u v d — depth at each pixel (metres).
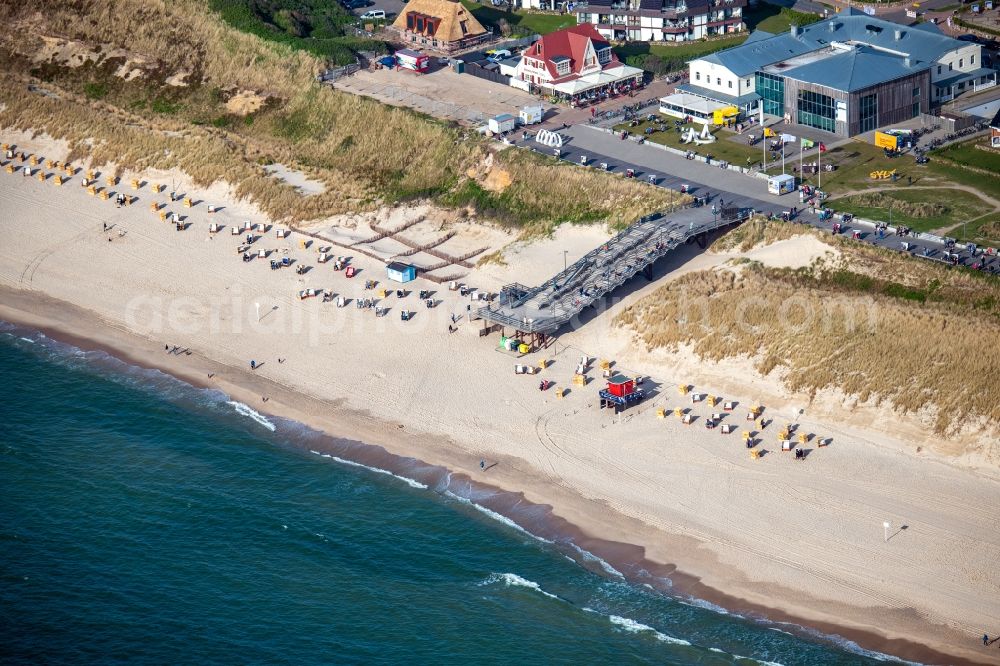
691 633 131.38
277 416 168.12
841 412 157.62
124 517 151.38
